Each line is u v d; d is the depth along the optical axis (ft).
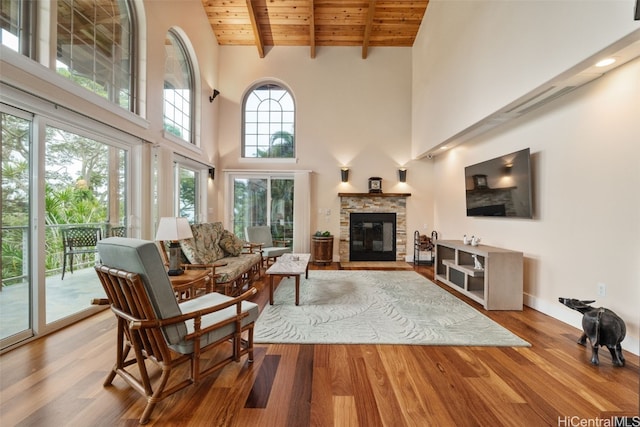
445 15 14.94
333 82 20.67
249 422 4.87
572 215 9.07
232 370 6.45
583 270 8.70
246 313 6.48
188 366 6.68
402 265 19.16
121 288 5.29
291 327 8.76
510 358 7.06
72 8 8.89
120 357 5.75
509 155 11.57
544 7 8.30
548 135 9.96
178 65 15.87
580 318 8.83
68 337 7.85
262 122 21.16
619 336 6.61
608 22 6.48
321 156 20.70
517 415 5.06
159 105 12.82
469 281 12.05
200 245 12.62
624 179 7.54
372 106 20.76
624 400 5.47
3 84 6.61
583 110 8.65
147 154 11.91
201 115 17.57
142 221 11.54
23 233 7.48
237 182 20.81
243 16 18.37
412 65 20.59
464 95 12.97
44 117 7.75
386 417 4.99
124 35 11.27
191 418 4.95
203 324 5.77
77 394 5.53
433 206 20.62
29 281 7.61
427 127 17.78
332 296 12.01
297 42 20.38
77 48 9.08
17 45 7.29
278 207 20.85
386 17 18.40
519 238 11.41
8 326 7.16
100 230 9.91
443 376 6.26
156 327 4.97
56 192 8.34
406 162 20.77
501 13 10.28
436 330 8.64
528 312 10.28
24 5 7.41
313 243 19.66
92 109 9.04
